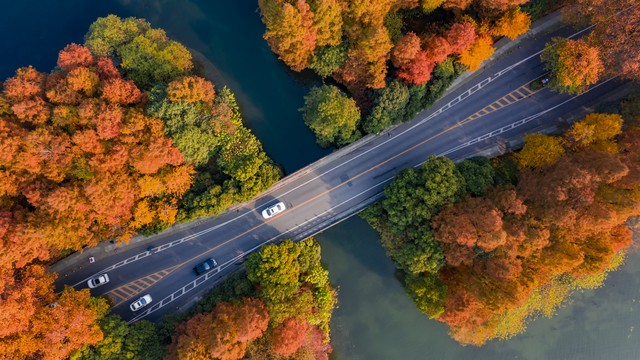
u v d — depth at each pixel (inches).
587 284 2787.9
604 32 2522.1
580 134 2549.2
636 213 2354.8
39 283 2508.6
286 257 2600.9
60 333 2389.3
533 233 2409.0
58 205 2374.5
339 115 2593.5
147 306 2881.4
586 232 2448.3
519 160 2728.8
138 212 2603.3
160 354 2605.8
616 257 2719.0
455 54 2743.6
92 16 3102.9
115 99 2480.3
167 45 2780.5
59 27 3097.9
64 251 2748.5
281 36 2581.2
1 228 2335.1
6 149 2308.1
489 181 2628.0
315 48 2743.6
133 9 3115.2
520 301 2352.4
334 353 3024.1
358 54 2608.3
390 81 2753.4
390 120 2790.4
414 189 2549.2
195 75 2987.2
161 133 2522.1
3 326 2282.2
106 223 2637.8
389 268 3036.4
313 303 2719.0
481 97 2960.1
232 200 2778.1
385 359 3029.0
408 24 2901.1
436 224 2507.4
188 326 2532.0
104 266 2901.1
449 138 2940.5
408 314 3048.7
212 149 2765.7
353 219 2989.7
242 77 3061.0
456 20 2755.9
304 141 3009.4
